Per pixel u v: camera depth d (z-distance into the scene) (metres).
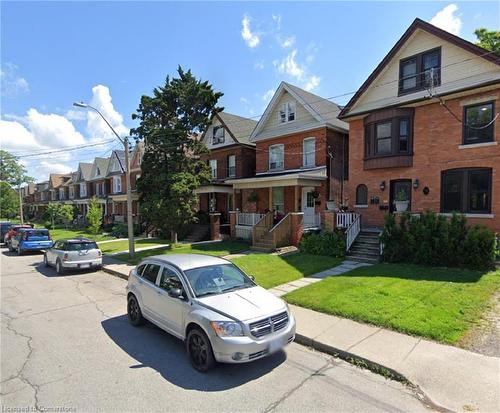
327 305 7.22
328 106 20.62
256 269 11.50
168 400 4.01
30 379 4.55
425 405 3.86
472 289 7.84
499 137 11.99
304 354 5.35
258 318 4.76
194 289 5.42
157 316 5.99
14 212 55.97
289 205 20.00
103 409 3.83
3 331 6.50
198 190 22.12
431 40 13.76
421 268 10.20
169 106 18.25
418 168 14.20
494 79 11.83
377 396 4.07
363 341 5.50
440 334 5.55
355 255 12.82
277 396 4.08
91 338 6.10
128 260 15.16
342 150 19.44
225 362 4.53
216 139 25.58
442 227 10.74
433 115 13.77
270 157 21.48
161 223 17.56
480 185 12.61
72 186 53.66
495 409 3.68
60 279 12.04
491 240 9.78
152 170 17.67
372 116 15.30
